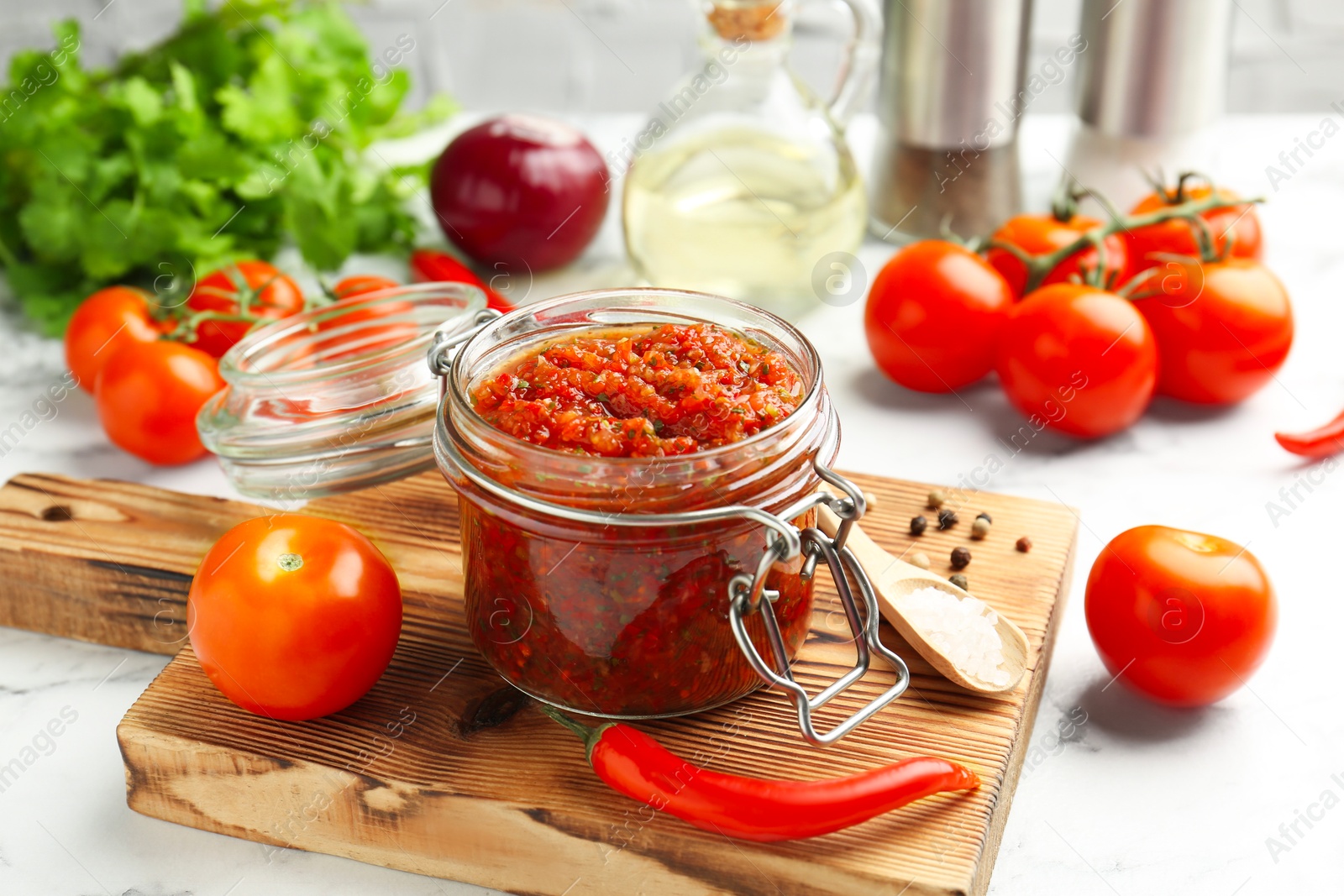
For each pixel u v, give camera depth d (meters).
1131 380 0.80
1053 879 0.67
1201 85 0.88
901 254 0.83
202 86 0.91
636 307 0.70
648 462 0.64
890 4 0.89
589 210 0.90
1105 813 0.69
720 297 0.70
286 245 0.94
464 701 0.69
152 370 0.80
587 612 0.66
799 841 0.65
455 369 0.67
